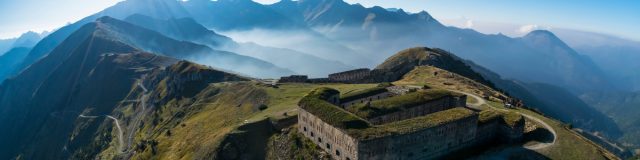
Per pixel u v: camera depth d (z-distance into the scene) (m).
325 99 144.62
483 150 121.44
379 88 179.12
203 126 196.62
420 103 140.12
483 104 169.75
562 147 120.69
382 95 176.38
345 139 108.12
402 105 136.50
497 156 115.19
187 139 185.25
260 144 143.38
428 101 142.88
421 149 112.44
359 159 102.38
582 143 123.81
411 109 137.25
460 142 121.19
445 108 149.75
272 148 138.25
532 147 120.94
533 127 135.88
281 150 134.00
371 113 128.38
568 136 129.38
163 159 176.62
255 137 146.12
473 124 122.50
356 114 128.38
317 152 121.31
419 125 112.06
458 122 118.19
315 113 124.12
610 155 123.88
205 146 153.38
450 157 117.44
